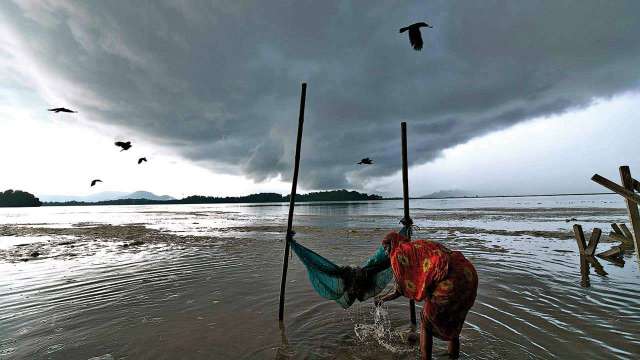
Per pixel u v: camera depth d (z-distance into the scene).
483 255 11.89
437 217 33.81
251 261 11.79
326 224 27.83
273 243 16.44
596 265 10.13
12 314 6.80
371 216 38.69
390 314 6.55
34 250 15.42
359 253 13.22
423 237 17.09
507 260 10.97
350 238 17.98
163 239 19.05
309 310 6.82
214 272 10.18
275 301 7.39
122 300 7.58
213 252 13.91
